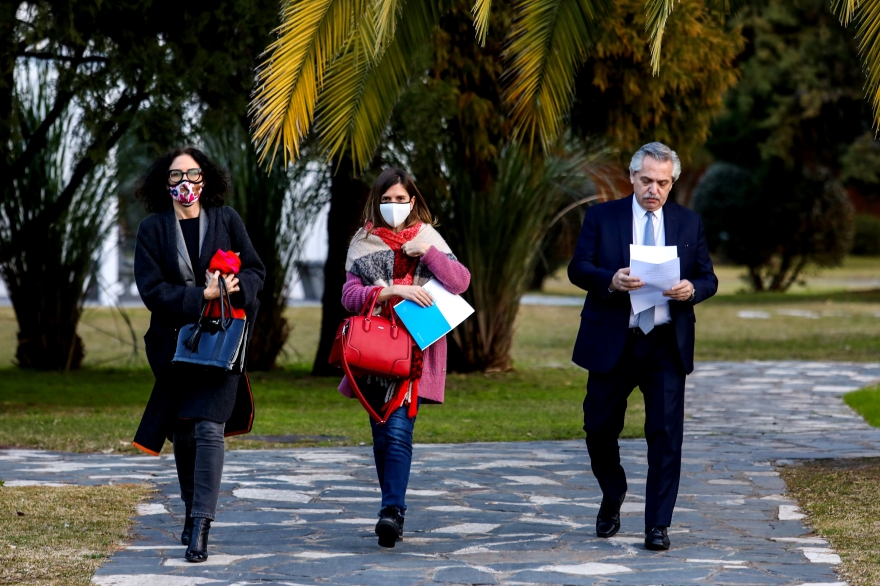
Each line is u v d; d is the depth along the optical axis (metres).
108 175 52.50
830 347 68.06
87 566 16.31
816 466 26.17
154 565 16.47
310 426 35.22
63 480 23.86
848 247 114.81
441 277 18.30
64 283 54.09
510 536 18.89
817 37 95.06
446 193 47.81
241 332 16.91
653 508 17.77
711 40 46.66
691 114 49.78
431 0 25.22
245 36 37.22
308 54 22.05
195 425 16.94
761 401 42.94
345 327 18.16
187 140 38.28
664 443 17.81
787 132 98.00
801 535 18.97
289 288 55.28
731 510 21.22
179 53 36.84
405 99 41.16
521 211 51.69
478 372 53.59
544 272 119.62
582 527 19.73
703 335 75.56
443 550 17.73
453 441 32.16
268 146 22.36
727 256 117.25
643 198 18.09
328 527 19.59
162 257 17.11
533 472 25.84
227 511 20.95
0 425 34.50
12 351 64.25
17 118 36.28
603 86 44.97
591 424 18.36
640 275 17.30
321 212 54.44
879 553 17.17
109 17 35.94
